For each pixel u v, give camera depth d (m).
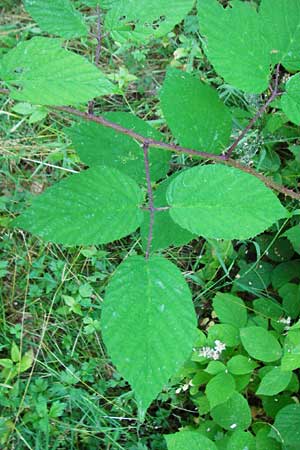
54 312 0.68
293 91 0.38
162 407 0.65
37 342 0.67
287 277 0.65
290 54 0.38
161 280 0.30
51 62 0.30
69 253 0.70
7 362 0.64
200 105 0.42
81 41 0.76
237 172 0.31
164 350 0.29
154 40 0.80
